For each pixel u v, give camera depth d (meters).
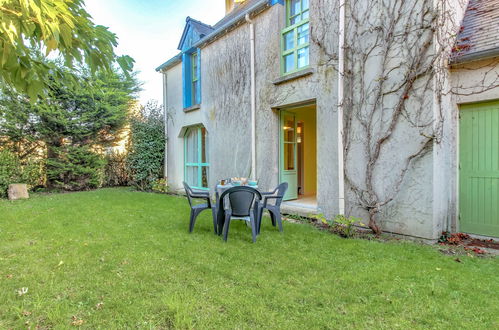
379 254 3.35
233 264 3.06
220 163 7.62
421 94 3.90
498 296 2.33
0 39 1.77
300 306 2.22
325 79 5.07
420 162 3.93
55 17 1.58
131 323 2.01
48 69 2.32
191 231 4.35
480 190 4.01
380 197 4.34
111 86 10.57
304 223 5.08
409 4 3.98
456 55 3.92
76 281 2.67
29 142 9.81
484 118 3.96
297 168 7.25
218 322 2.02
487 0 4.30
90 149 10.71
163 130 10.44
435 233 3.84
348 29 4.71
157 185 9.84
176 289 2.50
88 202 7.24
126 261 3.15
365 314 2.10
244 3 9.65
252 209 4.00
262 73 6.29
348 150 4.73
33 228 4.58
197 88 8.82
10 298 2.35
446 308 2.16
